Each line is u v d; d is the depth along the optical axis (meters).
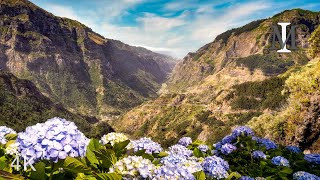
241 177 6.70
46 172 4.14
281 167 7.64
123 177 4.60
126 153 5.93
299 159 9.02
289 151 9.28
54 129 4.17
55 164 4.05
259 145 9.03
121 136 6.10
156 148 6.73
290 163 8.80
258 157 8.09
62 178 4.19
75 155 4.13
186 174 4.74
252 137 9.00
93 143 5.03
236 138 8.80
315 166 8.90
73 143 4.14
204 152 8.63
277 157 8.05
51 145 4.01
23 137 4.09
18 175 3.85
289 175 8.03
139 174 4.63
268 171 7.61
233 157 8.32
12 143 5.70
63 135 4.12
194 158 7.11
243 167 7.85
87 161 4.81
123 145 5.18
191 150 8.12
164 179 4.58
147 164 4.73
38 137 4.07
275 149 8.96
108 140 6.03
